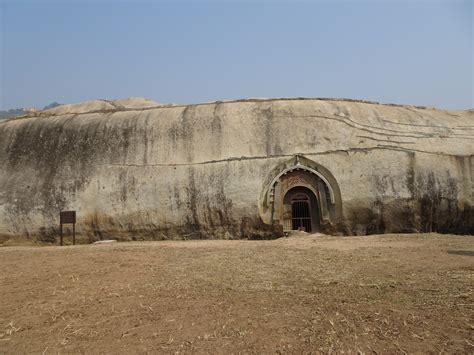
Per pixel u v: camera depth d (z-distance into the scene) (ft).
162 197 56.70
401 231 52.06
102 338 17.46
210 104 64.08
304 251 36.29
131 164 59.36
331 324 17.62
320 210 53.42
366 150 54.75
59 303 22.22
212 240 52.70
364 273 26.09
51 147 63.52
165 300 21.75
